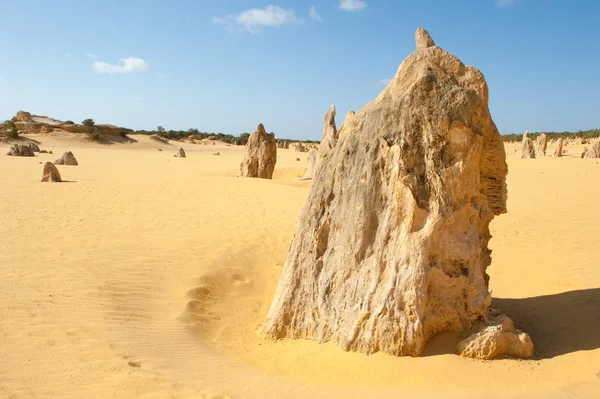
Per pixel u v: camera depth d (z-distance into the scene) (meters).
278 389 4.43
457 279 5.37
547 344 5.47
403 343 5.02
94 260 8.93
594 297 6.98
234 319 7.12
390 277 5.23
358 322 5.25
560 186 22.12
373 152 5.62
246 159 27.77
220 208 15.51
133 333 5.90
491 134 5.81
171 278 8.41
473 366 4.78
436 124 5.46
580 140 73.25
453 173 5.44
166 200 17.03
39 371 4.62
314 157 27.83
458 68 5.75
